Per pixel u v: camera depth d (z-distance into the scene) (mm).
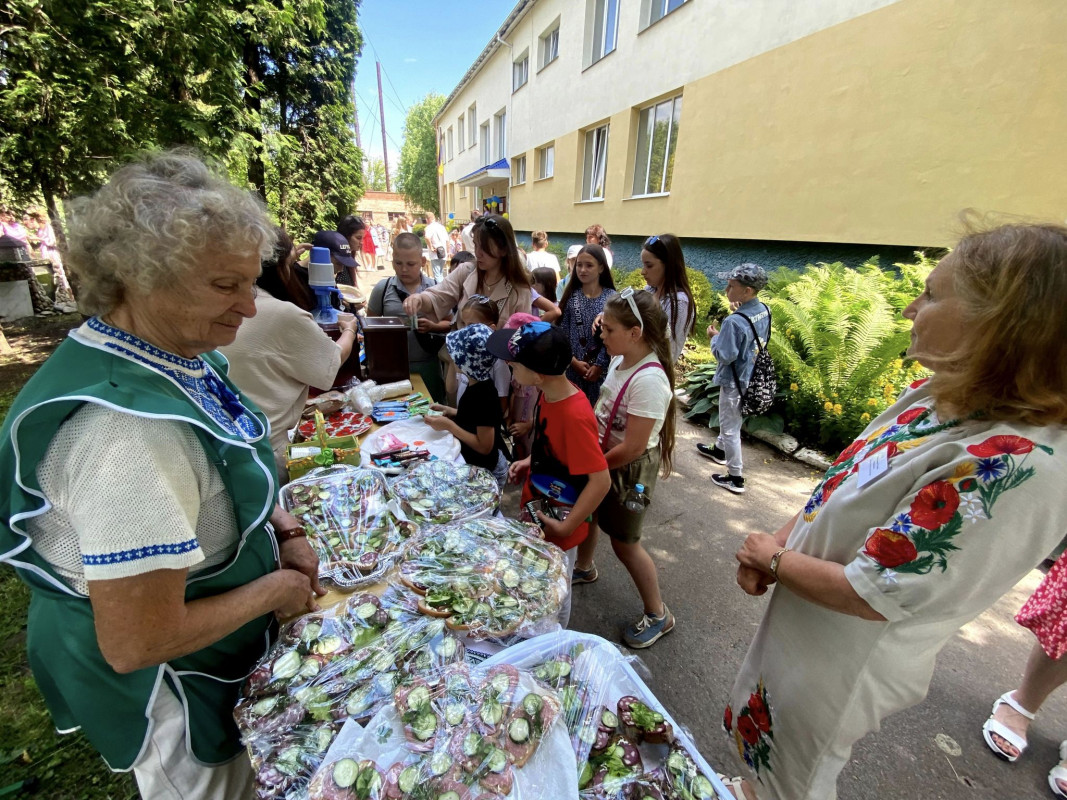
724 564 2771
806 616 1099
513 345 1589
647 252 3164
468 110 20391
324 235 4598
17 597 2285
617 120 8898
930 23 4105
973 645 2197
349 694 945
